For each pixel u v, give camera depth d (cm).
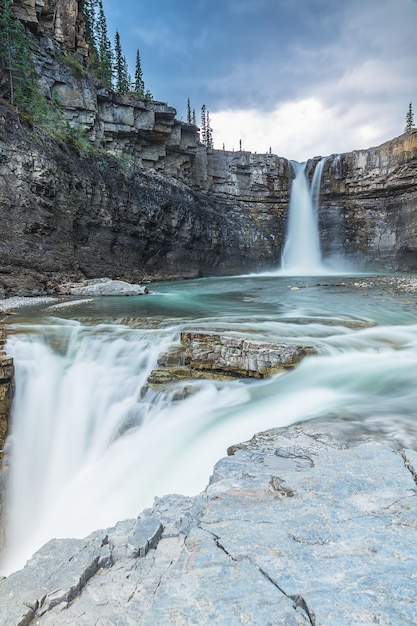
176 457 638
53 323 1152
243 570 225
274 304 1692
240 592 208
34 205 1981
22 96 2228
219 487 321
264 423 629
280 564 227
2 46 2180
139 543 264
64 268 2177
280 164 4172
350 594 200
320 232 4116
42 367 897
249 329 1035
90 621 208
